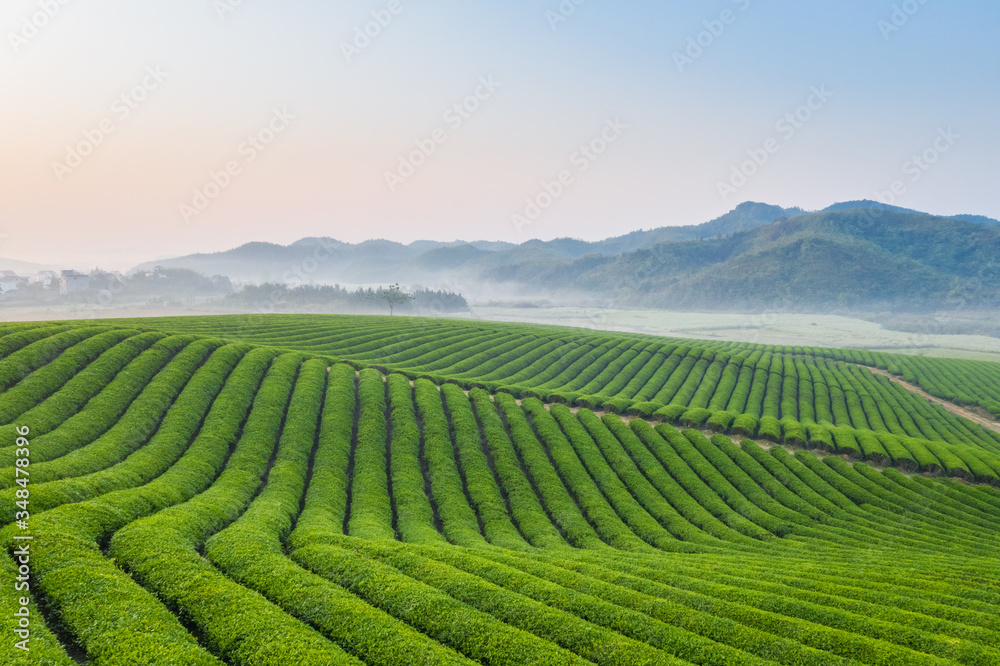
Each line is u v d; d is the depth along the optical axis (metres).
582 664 26.39
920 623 33.53
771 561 46.81
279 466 55.50
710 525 58.09
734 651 28.69
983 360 181.50
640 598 34.06
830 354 167.50
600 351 134.25
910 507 68.19
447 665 25.31
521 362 118.06
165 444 54.34
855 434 89.25
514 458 66.38
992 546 57.59
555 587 34.31
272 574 32.16
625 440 76.88
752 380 126.75
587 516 57.47
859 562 48.09
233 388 69.44
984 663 29.06
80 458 47.69
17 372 61.97
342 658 24.92
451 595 32.62
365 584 32.56
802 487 70.19
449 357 113.31
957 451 84.69
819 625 31.83
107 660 22.81
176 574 30.27
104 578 28.20
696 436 81.19
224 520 41.62
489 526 51.03
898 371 151.00
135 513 38.66
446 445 65.69
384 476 58.12
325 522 43.81
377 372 86.81
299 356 87.75
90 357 69.75
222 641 25.62
